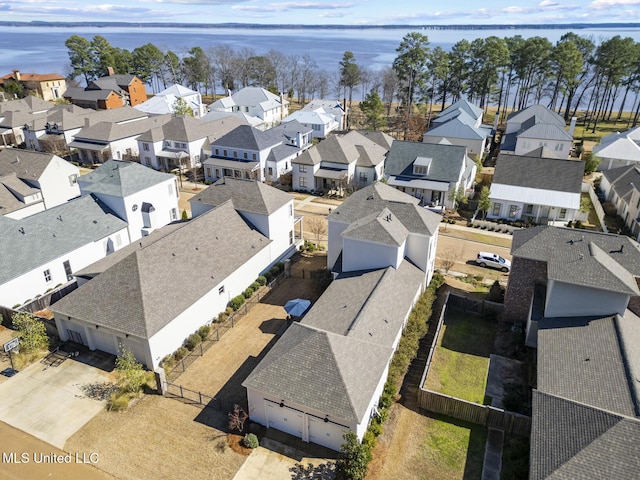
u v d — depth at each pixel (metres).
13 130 84.81
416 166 59.91
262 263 40.81
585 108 143.00
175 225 42.53
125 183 46.25
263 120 100.25
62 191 56.31
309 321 29.88
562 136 74.94
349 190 62.31
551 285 28.22
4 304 35.03
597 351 24.41
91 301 30.42
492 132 93.69
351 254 35.47
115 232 44.72
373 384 23.81
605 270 27.33
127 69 149.25
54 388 27.78
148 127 81.06
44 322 32.47
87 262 42.12
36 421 25.33
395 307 30.94
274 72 153.25
